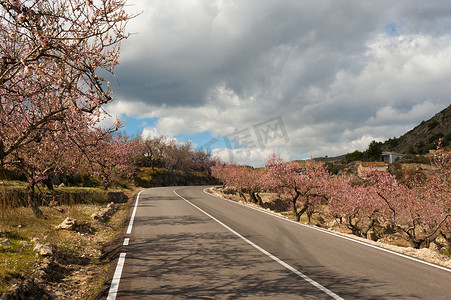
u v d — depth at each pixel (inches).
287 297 182.2
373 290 195.5
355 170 2106.3
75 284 218.4
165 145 2647.6
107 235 402.0
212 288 197.9
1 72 175.8
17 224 354.0
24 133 210.8
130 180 1673.2
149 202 836.6
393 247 352.8
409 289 198.1
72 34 174.6
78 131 232.2
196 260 268.8
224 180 1658.5
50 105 231.5
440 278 224.5
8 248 244.2
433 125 5649.6
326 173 930.7
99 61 191.0
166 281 211.8
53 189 630.5
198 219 532.1
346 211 829.8
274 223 516.4
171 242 344.2
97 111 203.3
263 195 1617.9
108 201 786.2
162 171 2326.5
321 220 1153.4
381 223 930.7
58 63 177.9
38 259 233.9
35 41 161.8
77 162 389.7
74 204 598.5
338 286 202.8
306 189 917.8
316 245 343.6
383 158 3614.7
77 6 166.6
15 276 191.0
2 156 206.1
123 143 967.0
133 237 371.6
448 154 606.2
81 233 379.2
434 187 620.7
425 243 653.9
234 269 242.1
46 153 347.3
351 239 391.2
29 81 205.3
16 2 143.0
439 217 601.6
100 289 204.5
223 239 365.1
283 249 318.0
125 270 237.6
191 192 1343.5
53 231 353.7
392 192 713.0
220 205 810.2
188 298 180.4
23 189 522.3
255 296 183.6
